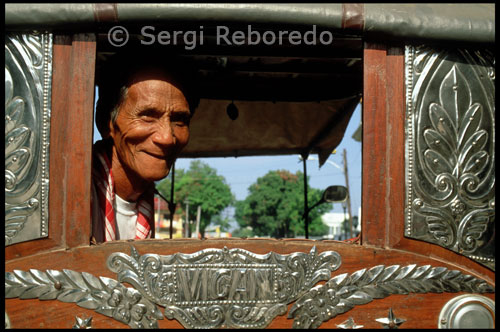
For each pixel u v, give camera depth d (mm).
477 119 1571
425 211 1523
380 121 1548
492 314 1521
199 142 3645
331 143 3699
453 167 1549
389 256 1506
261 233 30234
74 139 1454
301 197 28875
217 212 32188
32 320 1390
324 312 1460
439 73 1570
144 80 1717
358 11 1491
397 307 1491
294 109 3361
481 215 1548
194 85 2002
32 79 1447
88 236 1431
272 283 1445
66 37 1479
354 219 16297
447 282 1518
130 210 1975
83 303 1399
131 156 1739
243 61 2570
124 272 1415
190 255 1434
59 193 1438
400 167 1536
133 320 1403
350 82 2930
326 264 1479
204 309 1418
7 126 1422
